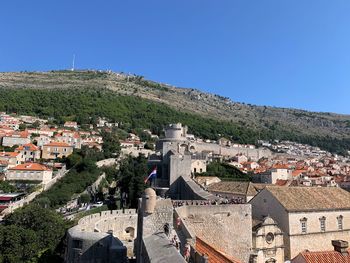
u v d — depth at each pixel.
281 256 50.25
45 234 60.19
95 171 126.62
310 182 130.75
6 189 107.31
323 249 54.88
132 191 93.88
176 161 75.94
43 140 165.00
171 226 37.09
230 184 77.69
